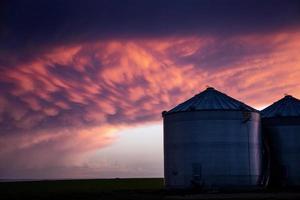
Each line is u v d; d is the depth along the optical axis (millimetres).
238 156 68438
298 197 54062
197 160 68062
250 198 52812
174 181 69688
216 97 73500
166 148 72688
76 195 64312
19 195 67312
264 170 76188
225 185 67188
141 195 61656
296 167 76875
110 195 63062
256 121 72188
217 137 68375
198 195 60000
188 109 70188
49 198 60531
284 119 78500
